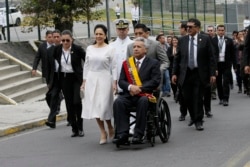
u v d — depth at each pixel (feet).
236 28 151.94
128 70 41.42
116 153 39.65
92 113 42.96
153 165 35.19
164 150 39.91
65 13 90.12
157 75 41.19
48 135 49.37
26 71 78.95
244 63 47.37
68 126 54.19
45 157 39.60
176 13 144.05
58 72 47.29
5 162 38.52
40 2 89.76
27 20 91.76
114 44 44.24
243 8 155.74
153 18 139.44
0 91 69.92
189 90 48.29
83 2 90.74
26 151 42.32
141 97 39.99
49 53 51.11
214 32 69.62
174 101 73.41
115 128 40.52
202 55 47.26
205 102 56.13
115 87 42.86
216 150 39.11
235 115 57.36
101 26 43.62
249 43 47.03
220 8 152.66
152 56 44.11
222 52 65.51
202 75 47.29
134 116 41.01
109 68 43.39
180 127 50.57
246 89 78.84
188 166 34.50
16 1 110.83
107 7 87.81
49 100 53.88
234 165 34.40
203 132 47.21
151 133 40.91
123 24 43.88
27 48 90.38
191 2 147.74
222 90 66.28
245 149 39.09
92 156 39.04
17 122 54.24
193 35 47.75
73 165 36.42
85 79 43.88
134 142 39.91
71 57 46.96
